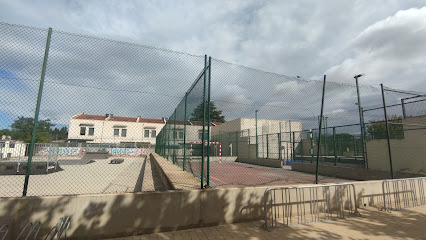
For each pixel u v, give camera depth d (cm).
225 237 381
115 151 3347
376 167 1142
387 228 436
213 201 432
